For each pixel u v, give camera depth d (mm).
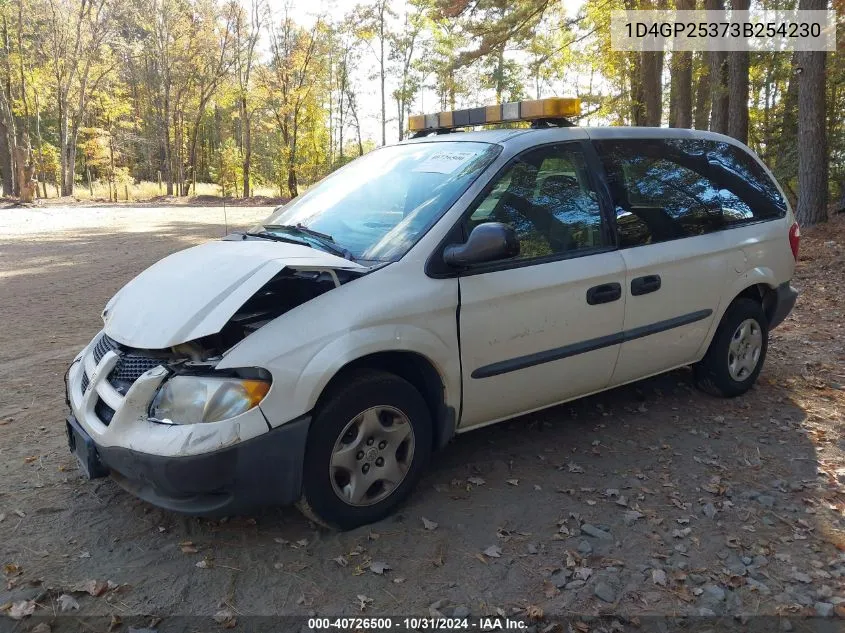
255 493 2973
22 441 4332
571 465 3982
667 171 4504
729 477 3891
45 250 14328
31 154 39125
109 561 3100
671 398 5039
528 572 3043
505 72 44219
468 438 4367
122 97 52781
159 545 3229
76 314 8008
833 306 7977
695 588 2947
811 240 12219
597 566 3092
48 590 2881
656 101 20062
